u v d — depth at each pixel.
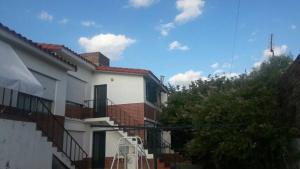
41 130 13.80
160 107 28.69
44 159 13.66
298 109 15.11
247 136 17.59
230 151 17.94
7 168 11.54
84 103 24.31
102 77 25.89
